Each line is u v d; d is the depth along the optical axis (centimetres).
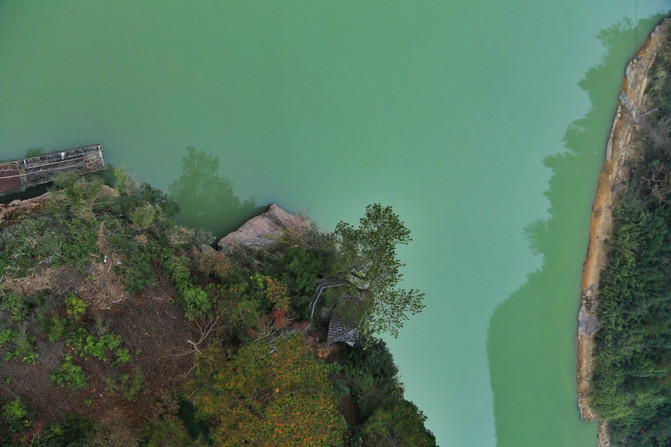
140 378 2361
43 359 2281
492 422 4034
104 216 2641
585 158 4231
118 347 2395
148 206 2714
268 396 2178
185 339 2562
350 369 3056
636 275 4206
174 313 2591
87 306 2433
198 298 2589
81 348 2338
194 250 2842
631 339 4216
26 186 2884
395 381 3256
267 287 2750
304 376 2209
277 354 2233
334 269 2817
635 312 4172
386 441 2769
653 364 4166
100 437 2191
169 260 2677
